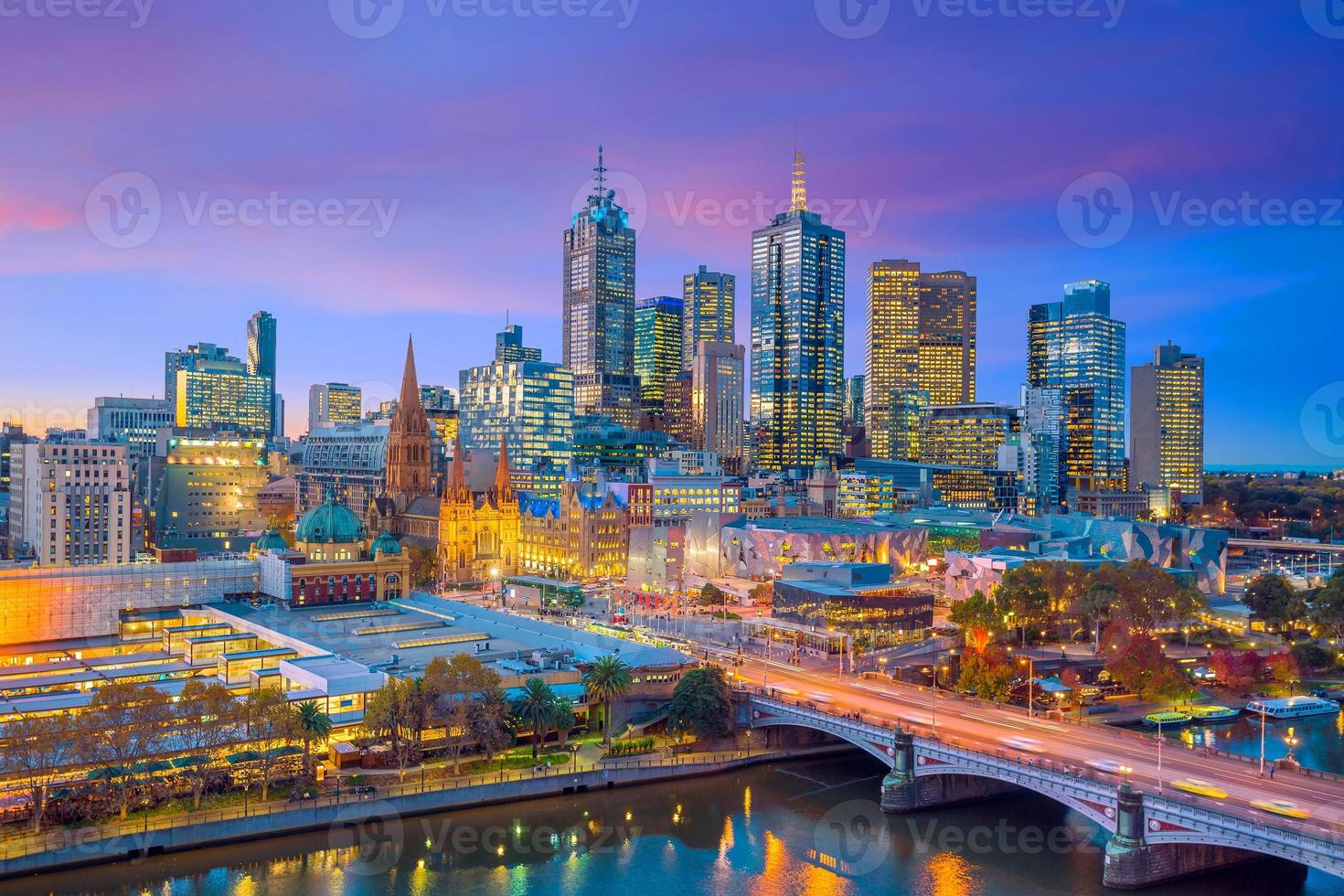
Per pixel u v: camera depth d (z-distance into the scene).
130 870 145.00
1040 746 169.12
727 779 187.25
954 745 166.50
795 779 188.00
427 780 171.00
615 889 143.62
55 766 150.75
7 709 173.88
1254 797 142.75
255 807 156.88
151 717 158.12
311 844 155.62
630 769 183.00
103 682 195.50
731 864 151.38
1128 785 142.88
